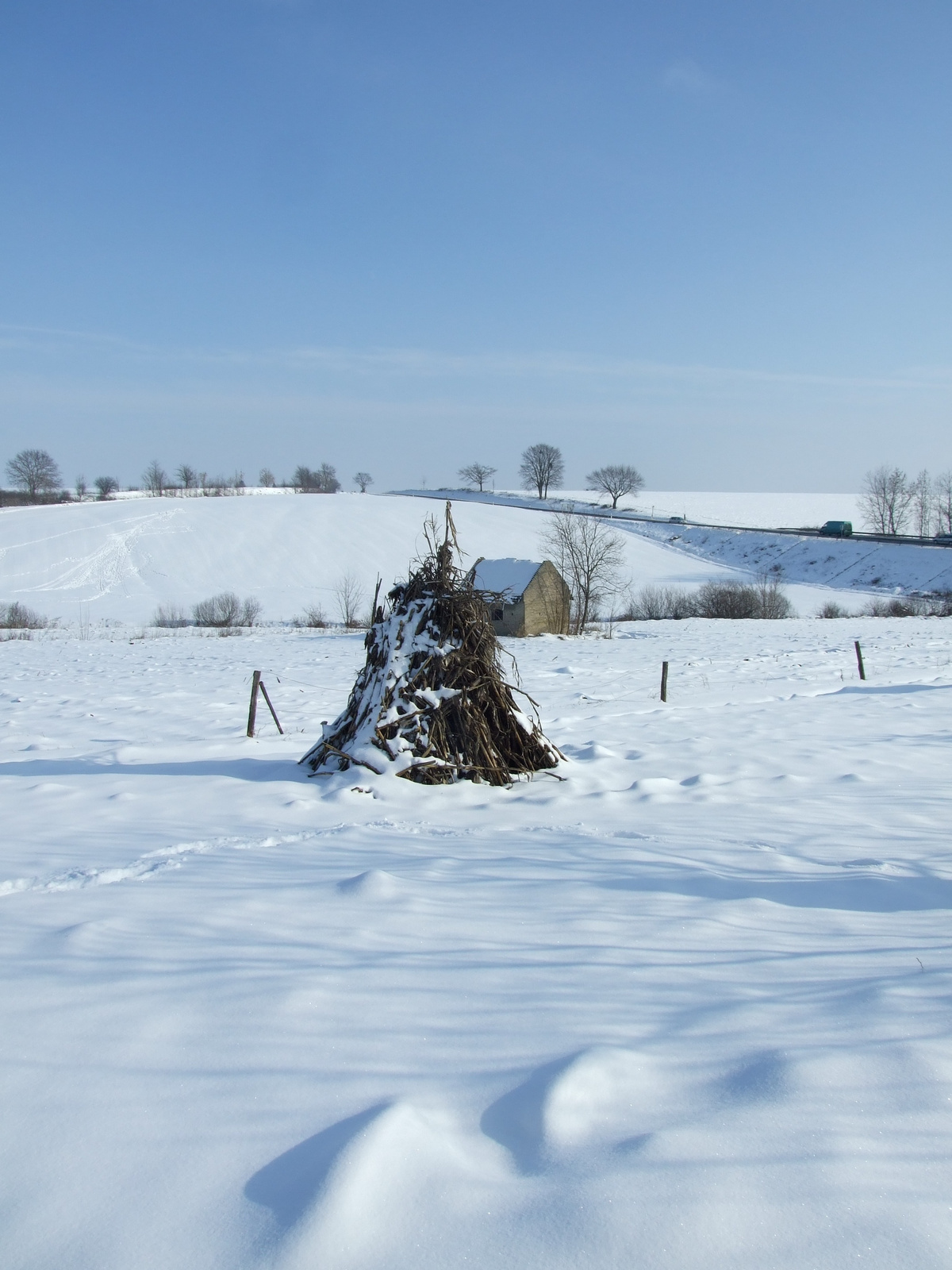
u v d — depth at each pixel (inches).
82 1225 83.3
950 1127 98.0
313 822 269.7
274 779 335.0
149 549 2886.3
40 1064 113.1
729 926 170.9
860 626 1676.9
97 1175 90.5
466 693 331.6
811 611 2225.6
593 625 1919.3
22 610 1971.0
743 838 244.5
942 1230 81.4
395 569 2755.9
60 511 3417.8
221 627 1892.2
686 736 460.8
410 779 315.6
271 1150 94.1
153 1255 79.0
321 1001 132.3
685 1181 87.7
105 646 1386.6
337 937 161.5
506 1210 83.9
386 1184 86.6
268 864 217.3
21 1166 92.1
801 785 325.7
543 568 1699.1
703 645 1278.3
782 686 726.5
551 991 137.3
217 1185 88.5
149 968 146.1
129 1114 101.3
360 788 304.3
